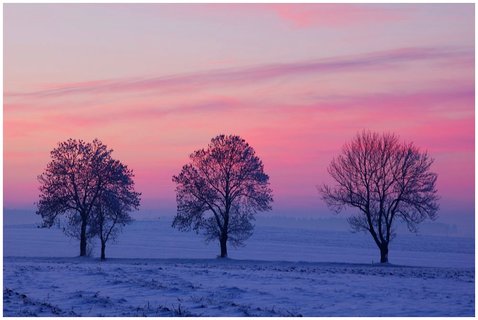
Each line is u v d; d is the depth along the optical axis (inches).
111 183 2662.4
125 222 2650.1
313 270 1825.8
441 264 2896.2
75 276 1362.0
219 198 2630.4
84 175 2652.6
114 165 2672.2
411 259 3393.2
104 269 1571.1
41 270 1521.9
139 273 1454.2
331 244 5920.3
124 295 1059.3
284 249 4589.1
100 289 1136.2
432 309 913.5
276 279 1348.4
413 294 1096.8
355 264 2353.6
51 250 3639.3
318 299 1020.5
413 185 2433.6
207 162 2635.3
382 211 2452.0
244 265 2182.6
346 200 2482.8
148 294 1070.4
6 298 1008.9
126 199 2669.8
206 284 1224.2
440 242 7308.1
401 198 2436.0
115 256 3176.7
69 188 2655.0
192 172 2637.8
